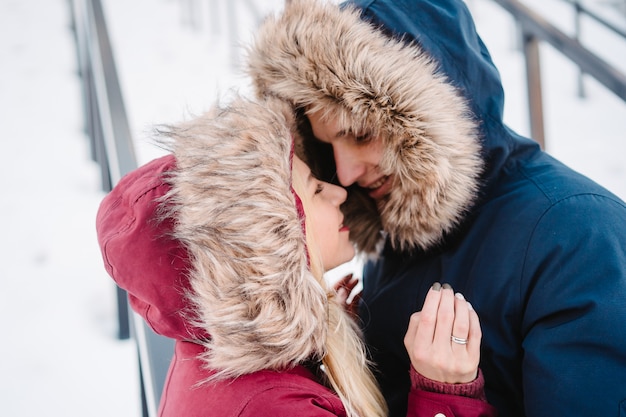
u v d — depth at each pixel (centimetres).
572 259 85
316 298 78
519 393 94
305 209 87
